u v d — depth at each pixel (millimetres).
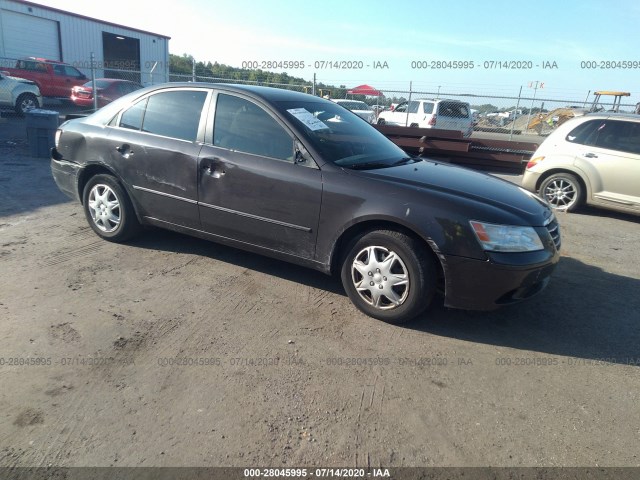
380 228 3457
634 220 7242
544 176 7684
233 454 2236
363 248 3488
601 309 3965
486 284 3189
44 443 2238
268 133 3836
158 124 4363
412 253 3273
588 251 5566
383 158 4078
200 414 2477
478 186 3684
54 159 5016
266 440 2330
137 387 2658
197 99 4219
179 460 2184
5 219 5434
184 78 22031
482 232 3160
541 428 2516
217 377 2781
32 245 4656
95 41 25578
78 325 3252
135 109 4539
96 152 4602
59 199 6402
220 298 3766
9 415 2400
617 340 3467
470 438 2418
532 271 3242
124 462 2156
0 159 8984
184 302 3668
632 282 4609
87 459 2162
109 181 4582
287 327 3385
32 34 22516
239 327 3350
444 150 10508
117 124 4590
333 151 3773
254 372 2848
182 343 3113
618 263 5172
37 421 2369
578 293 4270
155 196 4340
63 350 2963
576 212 7609
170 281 4016
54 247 4625
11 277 3920
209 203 4055
